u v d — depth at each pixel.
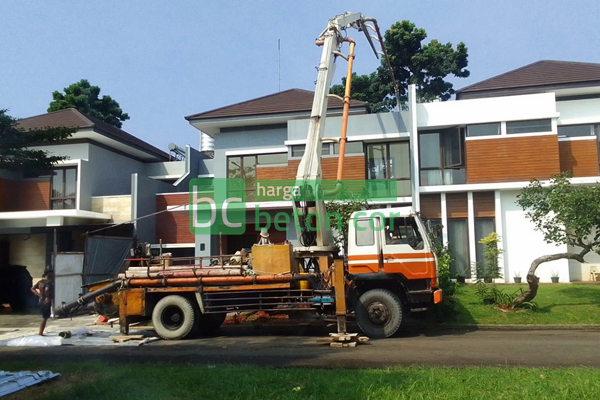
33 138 8.52
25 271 17.33
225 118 20.77
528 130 17.50
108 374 6.24
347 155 18.41
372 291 10.12
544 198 12.65
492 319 11.66
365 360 7.63
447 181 18.27
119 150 22.94
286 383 5.61
